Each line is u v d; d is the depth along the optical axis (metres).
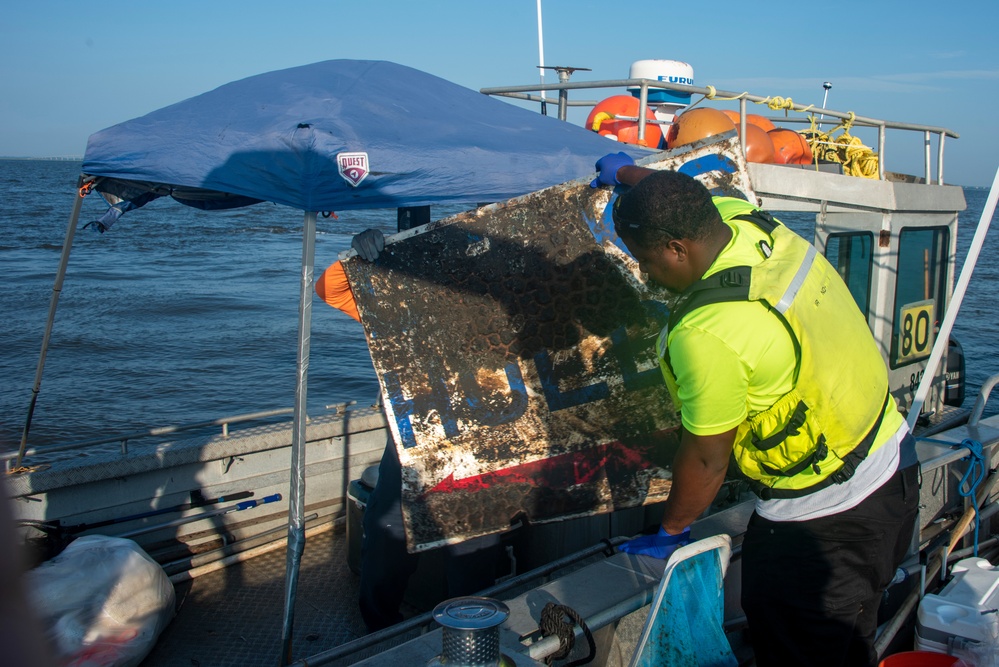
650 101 5.32
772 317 2.09
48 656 0.69
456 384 3.01
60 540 4.15
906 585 3.75
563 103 5.65
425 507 3.00
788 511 2.38
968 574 3.52
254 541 4.81
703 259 2.18
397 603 3.85
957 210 5.52
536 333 3.06
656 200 2.13
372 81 3.74
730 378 2.09
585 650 2.65
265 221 58.16
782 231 2.33
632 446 3.17
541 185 3.42
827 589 2.38
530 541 4.04
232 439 4.89
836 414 2.21
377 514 3.72
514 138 3.59
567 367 3.10
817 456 2.26
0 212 54.06
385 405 2.96
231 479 4.91
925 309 5.42
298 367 3.03
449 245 2.98
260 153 2.98
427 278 2.97
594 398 3.12
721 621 2.50
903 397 5.31
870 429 2.29
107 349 16.72
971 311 23.22
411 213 4.12
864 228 4.96
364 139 3.05
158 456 4.58
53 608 3.52
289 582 3.06
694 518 2.39
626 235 2.25
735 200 2.49
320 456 5.21
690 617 2.38
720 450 2.18
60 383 14.06
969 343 18.44
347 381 14.82
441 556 3.98
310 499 5.19
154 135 3.22
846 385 2.20
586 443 3.13
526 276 3.04
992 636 3.04
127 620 3.67
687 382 2.13
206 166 3.08
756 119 5.52
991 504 4.51
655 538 2.60
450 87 4.09
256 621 4.14
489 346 3.04
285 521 5.09
